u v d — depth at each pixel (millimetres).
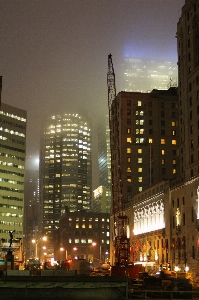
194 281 87500
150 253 151125
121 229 180125
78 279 41750
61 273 49469
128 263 118188
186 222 124688
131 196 191750
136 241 164125
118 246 136750
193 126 127875
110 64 161875
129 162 194250
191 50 133625
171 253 133000
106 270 119500
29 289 41250
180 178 134750
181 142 150000
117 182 191375
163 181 146375
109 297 41344
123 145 195375
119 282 41719
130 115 198625
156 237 149250
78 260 102000
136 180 193250
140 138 196875
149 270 141375
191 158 127625
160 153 196250
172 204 138000
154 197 153750
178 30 149250
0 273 60094
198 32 131000
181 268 124625
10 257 88125
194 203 120375
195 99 127875
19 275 46312
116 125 171000
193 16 133750
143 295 48406
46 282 41656
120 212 190000
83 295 41250
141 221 168125
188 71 135125
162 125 199250
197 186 119250
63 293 41219
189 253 120625
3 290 41094
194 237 119250
